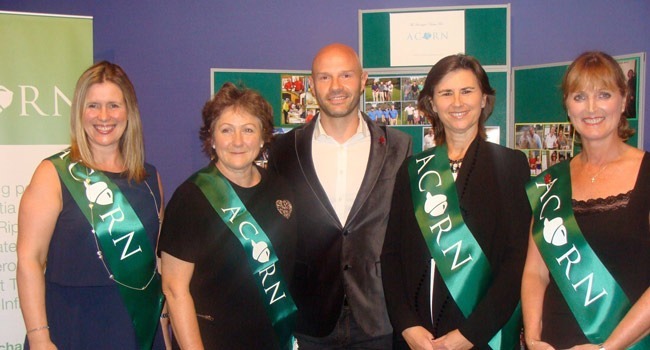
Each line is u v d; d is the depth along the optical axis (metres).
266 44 2.89
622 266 1.40
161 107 2.90
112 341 1.69
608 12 2.64
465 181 1.68
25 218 1.64
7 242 2.10
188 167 2.92
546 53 2.74
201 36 2.88
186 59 2.89
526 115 2.63
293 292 1.93
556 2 2.71
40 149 2.14
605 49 2.65
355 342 1.91
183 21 2.88
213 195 1.62
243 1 2.88
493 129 2.65
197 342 1.55
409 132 2.63
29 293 1.60
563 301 1.51
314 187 1.91
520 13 2.76
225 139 1.58
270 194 1.71
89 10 2.87
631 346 1.39
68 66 2.17
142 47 2.88
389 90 2.65
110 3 2.87
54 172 1.68
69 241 1.66
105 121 1.68
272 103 2.71
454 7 2.60
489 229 1.63
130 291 1.73
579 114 1.48
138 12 2.87
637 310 1.35
